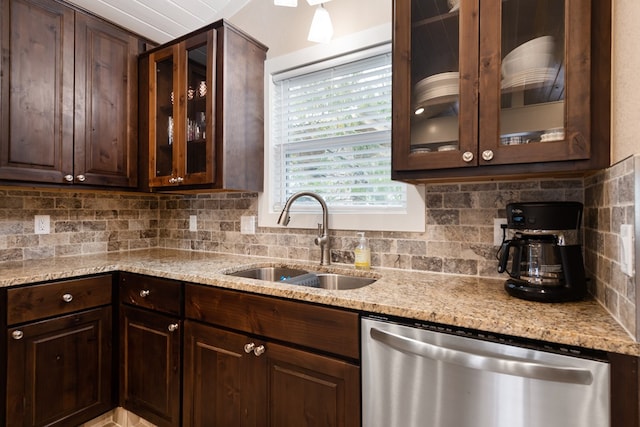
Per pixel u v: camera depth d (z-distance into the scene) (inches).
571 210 42.3
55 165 69.8
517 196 54.8
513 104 43.8
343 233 71.2
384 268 65.9
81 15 74.5
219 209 90.0
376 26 67.6
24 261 75.3
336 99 74.8
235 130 74.2
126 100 83.0
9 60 63.2
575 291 41.1
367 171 71.1
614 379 30.0
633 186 30.1
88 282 67.1
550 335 32.2
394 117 50.9
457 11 47.8
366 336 42.5
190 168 77.2
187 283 60.4
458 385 36.4
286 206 66.6
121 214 95.3
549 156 40.6
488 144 44.0
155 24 86.5
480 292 46.9
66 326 63.9
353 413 43.3
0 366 56.4
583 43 38.8
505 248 46.6
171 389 61.9
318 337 46.1
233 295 54.3
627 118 33.7
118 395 71.6
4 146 62.6
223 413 55.1
